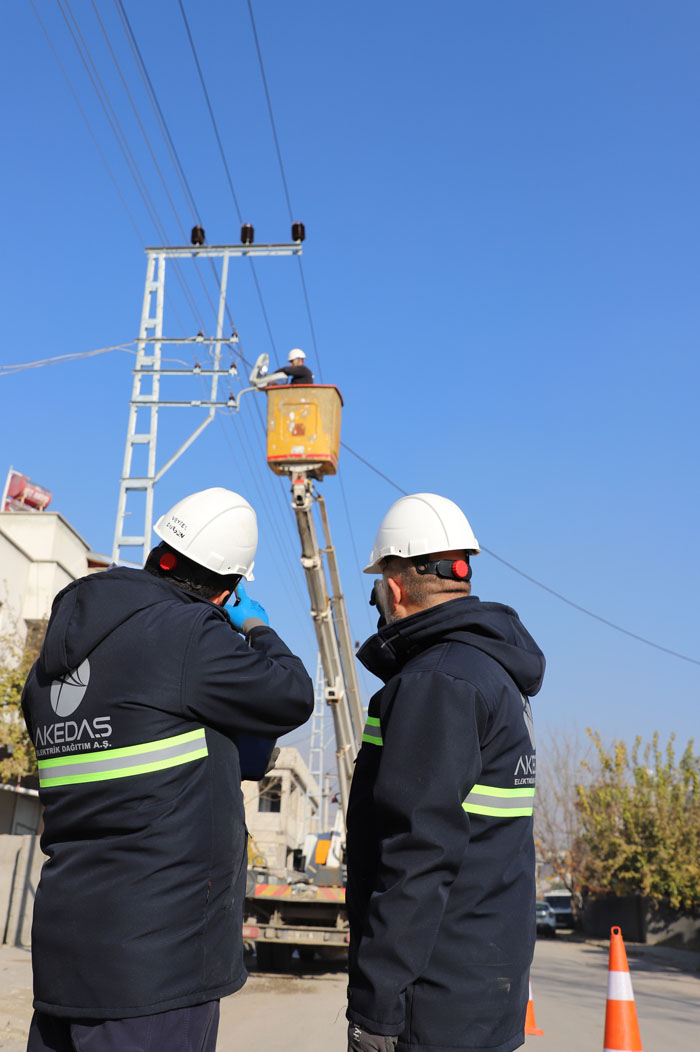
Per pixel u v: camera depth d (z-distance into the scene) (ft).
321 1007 34.73
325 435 45.14
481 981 8.12
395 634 9.39
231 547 9.89
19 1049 23.66
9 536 77.41
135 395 68.28
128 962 7.95
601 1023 34.78
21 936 46.06
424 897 7.87
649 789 114.42
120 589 8.95
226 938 8.54
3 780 59.21
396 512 10.14
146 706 8.55
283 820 93.04
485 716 8.48
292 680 9.28
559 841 160.56
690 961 87.86
